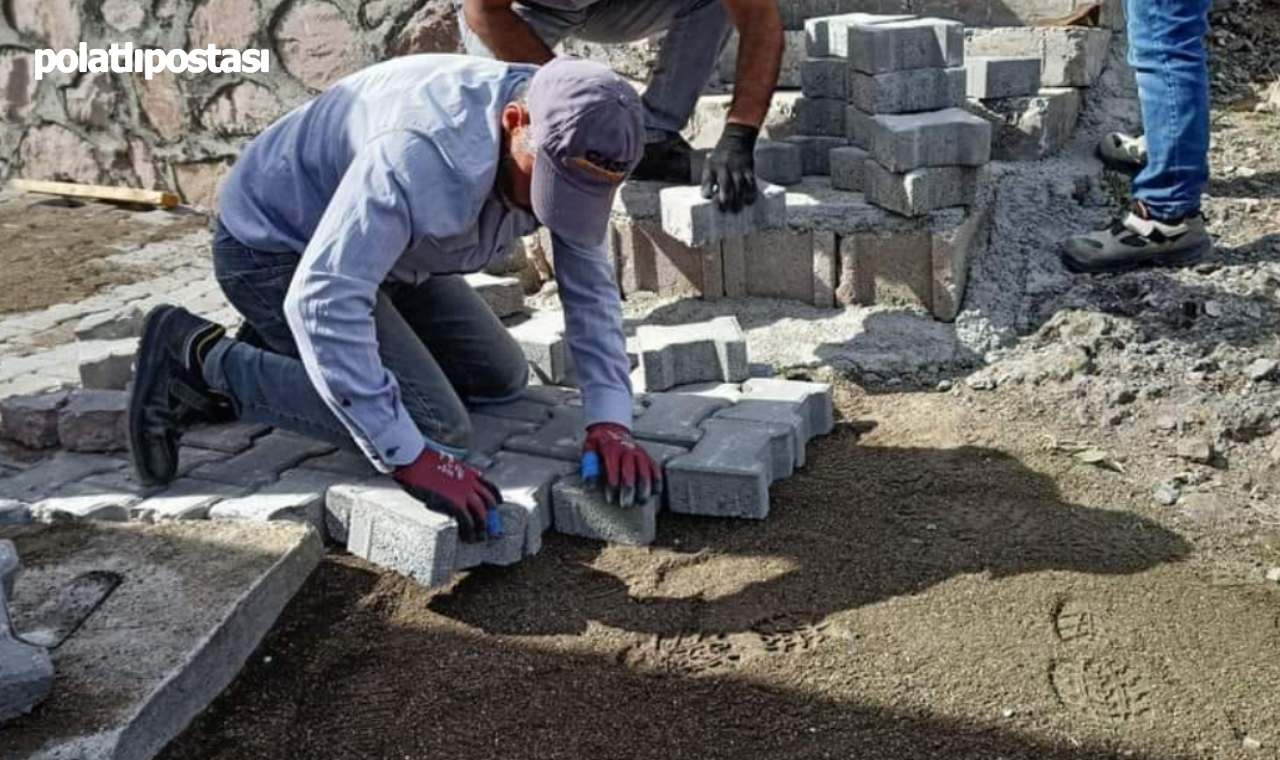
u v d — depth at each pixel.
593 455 3.19
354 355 2.76
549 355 3.88
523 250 4.75
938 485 3.46
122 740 2.44
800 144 4.60
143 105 6.36
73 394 3.71
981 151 4.11
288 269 3.12
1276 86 5.25
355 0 5.61
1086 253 4.22
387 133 2.75
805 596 3.00
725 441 3.43
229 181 3.21
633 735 2.59
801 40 4.85
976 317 4.19
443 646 2.87
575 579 3.09
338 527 3.23
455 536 2.95
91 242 5.86
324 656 2.86
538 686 2.73
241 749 2.60
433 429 3.14
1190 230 4.18
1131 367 3.87
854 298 4.36
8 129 6.81
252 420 3.26
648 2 4.24
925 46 4.20
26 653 2.50
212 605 2.82
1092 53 4.86
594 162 2.65
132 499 3.26
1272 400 3.68
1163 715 2.60
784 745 2.55
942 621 2.89
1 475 3.49
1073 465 3.54
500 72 2.87
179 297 5.11
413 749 2.58
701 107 4.73
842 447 3.70
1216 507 3.33
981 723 2.58
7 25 6.60
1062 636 2.83
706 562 3.14
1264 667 2.73
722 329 3.93
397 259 2.79
